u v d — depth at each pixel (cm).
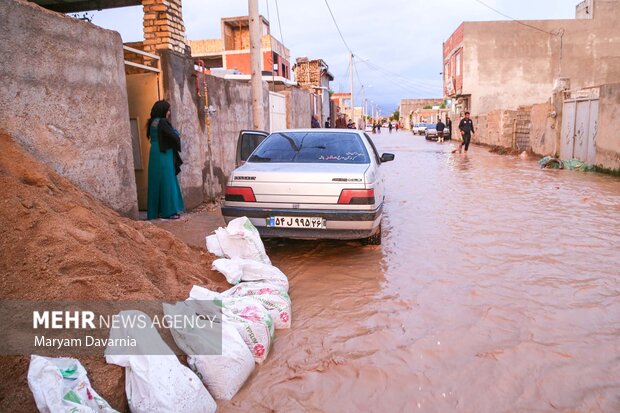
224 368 286
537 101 3622
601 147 1399
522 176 1340
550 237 645
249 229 489
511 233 670
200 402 261
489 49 3584
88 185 532
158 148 695
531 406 279
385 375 312
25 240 321
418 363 326
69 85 498
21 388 238
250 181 539
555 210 830
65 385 231
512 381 304
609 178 1268
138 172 797
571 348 345
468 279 488
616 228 691
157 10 761
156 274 379
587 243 612
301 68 3947
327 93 3906
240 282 422
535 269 516
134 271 340
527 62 3581
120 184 596
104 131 561
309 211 521
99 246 354
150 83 762
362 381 305
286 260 562
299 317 402
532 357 332
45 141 465
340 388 298
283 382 304
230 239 484
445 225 730
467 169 1559
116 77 588
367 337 363
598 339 358
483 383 302
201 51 3225
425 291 456
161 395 248
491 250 589
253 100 1048
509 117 2427
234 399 287
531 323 385
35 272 302
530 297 438
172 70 766
